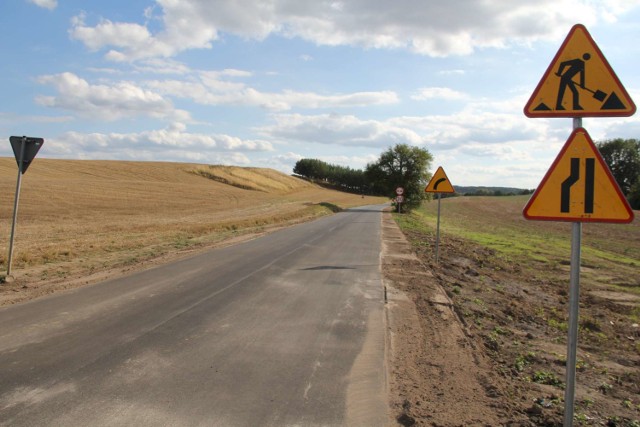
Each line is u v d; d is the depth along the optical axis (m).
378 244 19.55
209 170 95.12
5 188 47.44
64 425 3.92
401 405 4.54
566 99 3.56
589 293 13.75
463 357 6.09
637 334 9.44
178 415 4.16
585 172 3.50
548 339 7.81
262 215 42.50
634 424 4.53
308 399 4.57
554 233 39.22
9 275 10.22
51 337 6.25
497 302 10.23
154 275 10.92
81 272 11.36
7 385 4.71
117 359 5.50
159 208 47.72
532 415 4.48
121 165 84.81
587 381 5.82
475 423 4.23
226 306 8.13
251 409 4.32
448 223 46.69
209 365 5.39
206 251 15.62
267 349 6.01
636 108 3.44
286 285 10.11
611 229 43.12
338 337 6.61
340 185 153.25
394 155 60.59
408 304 8.86
